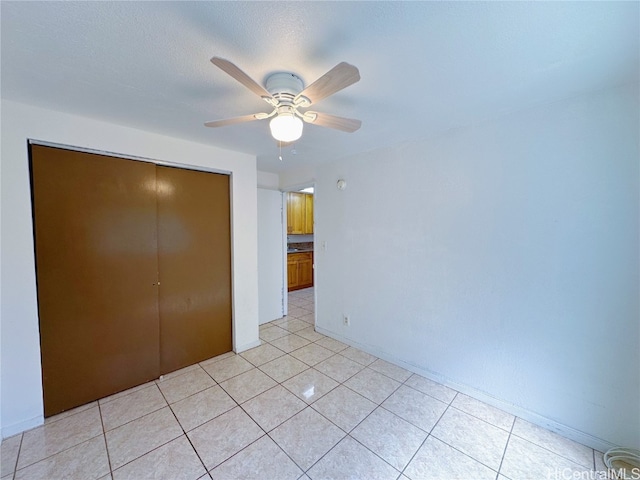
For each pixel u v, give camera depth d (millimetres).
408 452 1666
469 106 1840
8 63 1340
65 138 1952
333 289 3328
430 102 1782
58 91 1632
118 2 969
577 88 1605
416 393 2254
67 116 1955
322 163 3371
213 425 1895
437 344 2398
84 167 2066
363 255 2961
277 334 3523
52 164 1940
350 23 1073
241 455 1645
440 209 2330
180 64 1358
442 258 2336
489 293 2086
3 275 1771
